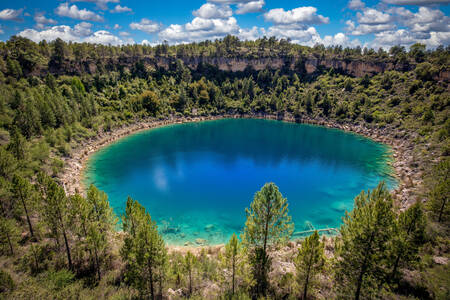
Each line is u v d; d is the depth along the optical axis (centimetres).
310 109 16238
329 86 17225
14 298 2394
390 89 14450
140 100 14762
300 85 18375
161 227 5369
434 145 8506
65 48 14625
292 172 8538
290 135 13412
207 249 4484
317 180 7856
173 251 4294
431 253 3412
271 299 2742
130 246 2964
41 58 13725
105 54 17112
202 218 5756
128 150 10506
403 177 7694
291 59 19988
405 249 2623
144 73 17438
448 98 10981
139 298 2786
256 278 2934
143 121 14262
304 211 6028
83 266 3447
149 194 6869
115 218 3709
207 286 3131
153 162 9281
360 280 2455
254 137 13038
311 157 10012
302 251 2592
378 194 3216
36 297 2480
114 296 2733
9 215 4059
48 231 3912
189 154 10325
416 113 11731
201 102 17375
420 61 14875
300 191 7119
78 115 11144
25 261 3189
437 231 3816
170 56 19338
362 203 3288
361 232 2388
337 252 2777
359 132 13375
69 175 7325
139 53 18288
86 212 3244
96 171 8194
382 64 16150
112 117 12862
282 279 2950
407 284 2822
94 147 10331
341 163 9306
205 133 13650
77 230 3284
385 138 11794
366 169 8656
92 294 2783
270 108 17375
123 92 14850
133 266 2794
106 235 3522
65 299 2584
